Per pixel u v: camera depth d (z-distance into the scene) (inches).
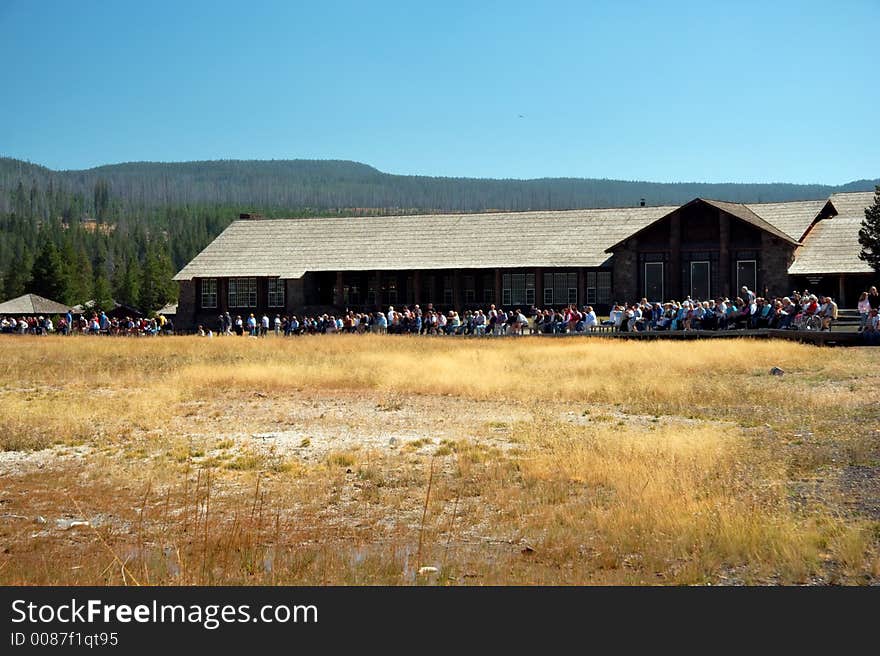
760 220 2361.0
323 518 491.8
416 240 2795.3
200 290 2849.4
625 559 416.2
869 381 984.3
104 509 520.4
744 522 434.6
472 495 534.0
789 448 624.1
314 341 1822.1
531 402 911.0
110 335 2591.0
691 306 1729.8
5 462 651.5
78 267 7194.9
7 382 1198.3
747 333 1596.9
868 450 608.7
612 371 1122.7
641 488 510.3
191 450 685.9
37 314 4626.0
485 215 2842.0
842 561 402.9
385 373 1147.3
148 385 1145.4
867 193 2805.1
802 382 997.2
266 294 2815.0
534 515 482.9
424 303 2738.7
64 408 894.4
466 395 977.5
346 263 2755.9
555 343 1598.2
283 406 925.2
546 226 2728.8
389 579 395.2
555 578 393.4
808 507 475.5
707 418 779.4
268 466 623.2
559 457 603.8
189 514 504.7
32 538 466.9
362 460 637.3
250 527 474.6
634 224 2664.9
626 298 2393.0
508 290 2642.7
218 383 1119.0
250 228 2997.0
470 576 397.4
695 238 2330.2
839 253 2303.2
